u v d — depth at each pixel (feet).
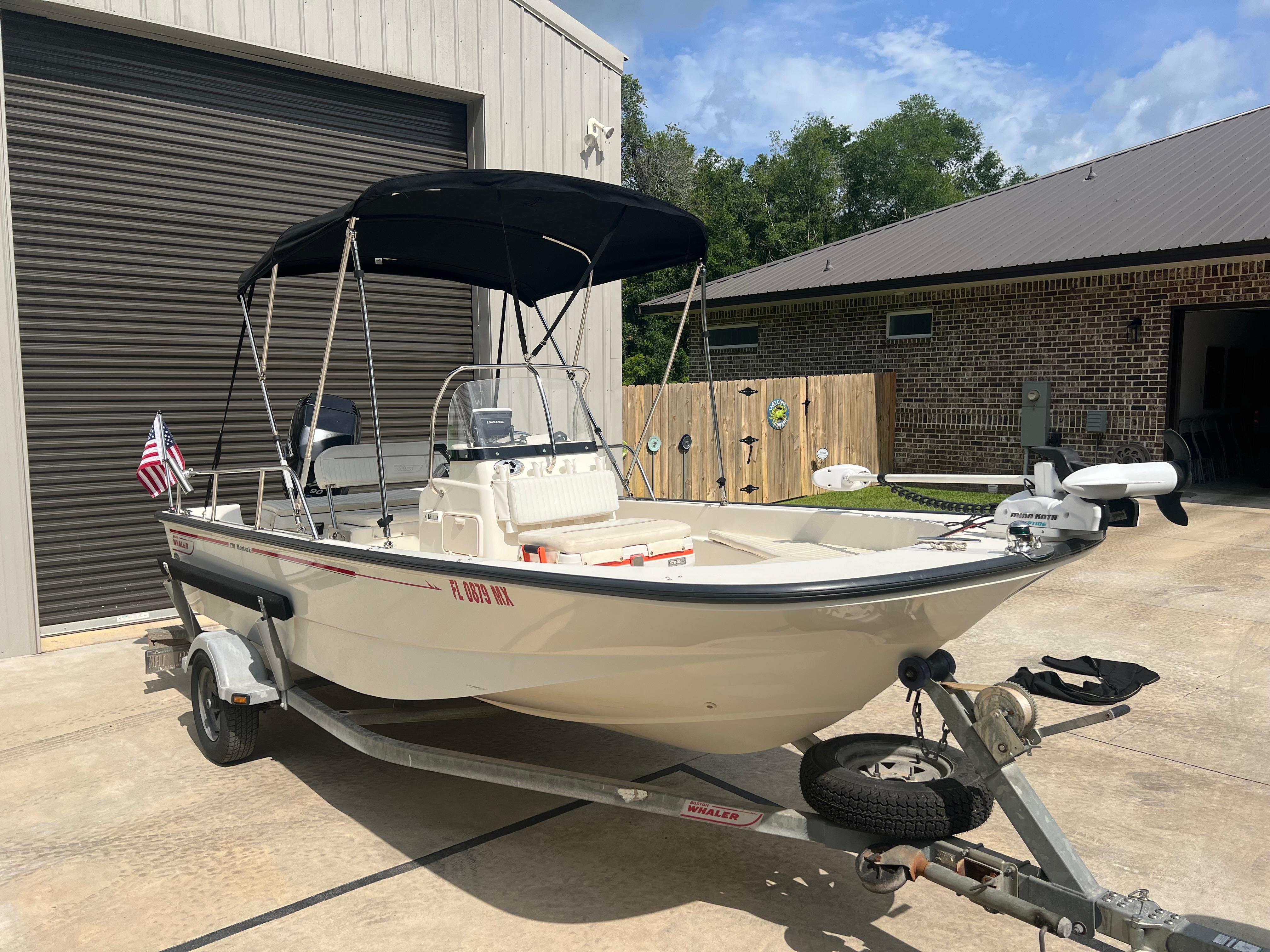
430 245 16.34
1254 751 13.15
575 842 10.87
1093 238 39.96
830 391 42.22
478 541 11.86
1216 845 10.40
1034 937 8.84
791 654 8.39
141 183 21.13
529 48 26.43
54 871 10.25
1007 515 9.99
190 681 14.82
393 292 25.35
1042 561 8.87
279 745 14.37
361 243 15.93
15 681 17.54
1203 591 22.77
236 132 22.41
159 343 21.54
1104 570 25.32
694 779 12.59
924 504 11.82
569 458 13.21
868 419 45.19
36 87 19.71
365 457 16.49
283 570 12.96
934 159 175.01
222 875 10.12
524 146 26.53
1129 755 13.01
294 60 22.61
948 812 7.98
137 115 21.01
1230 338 45.21
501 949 8.62
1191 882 9.61
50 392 20.12
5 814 11.80
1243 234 33.63
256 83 22.66
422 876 10.04
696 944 8.68
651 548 11.34
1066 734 13.79
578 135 27.76
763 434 38.58
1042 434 40.73
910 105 174.60
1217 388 44.68
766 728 9.54
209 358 22.31
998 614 20.77
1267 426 48.78
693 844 10.81
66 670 18.25
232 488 22.81
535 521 11.85
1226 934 7.33
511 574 9.04
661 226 14.99
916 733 13.66
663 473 34.55
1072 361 40.52
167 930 9.02
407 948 8.64
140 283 21.20
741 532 14.39
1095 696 14.93
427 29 24.43
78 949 8.71
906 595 7.93
